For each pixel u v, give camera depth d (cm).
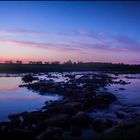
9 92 3894
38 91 3988
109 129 1467
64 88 3944
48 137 1385
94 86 4541
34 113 1981
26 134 1471
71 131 1534
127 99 3062
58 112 2038
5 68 12031
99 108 2370
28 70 12400
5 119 1961
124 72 13200
